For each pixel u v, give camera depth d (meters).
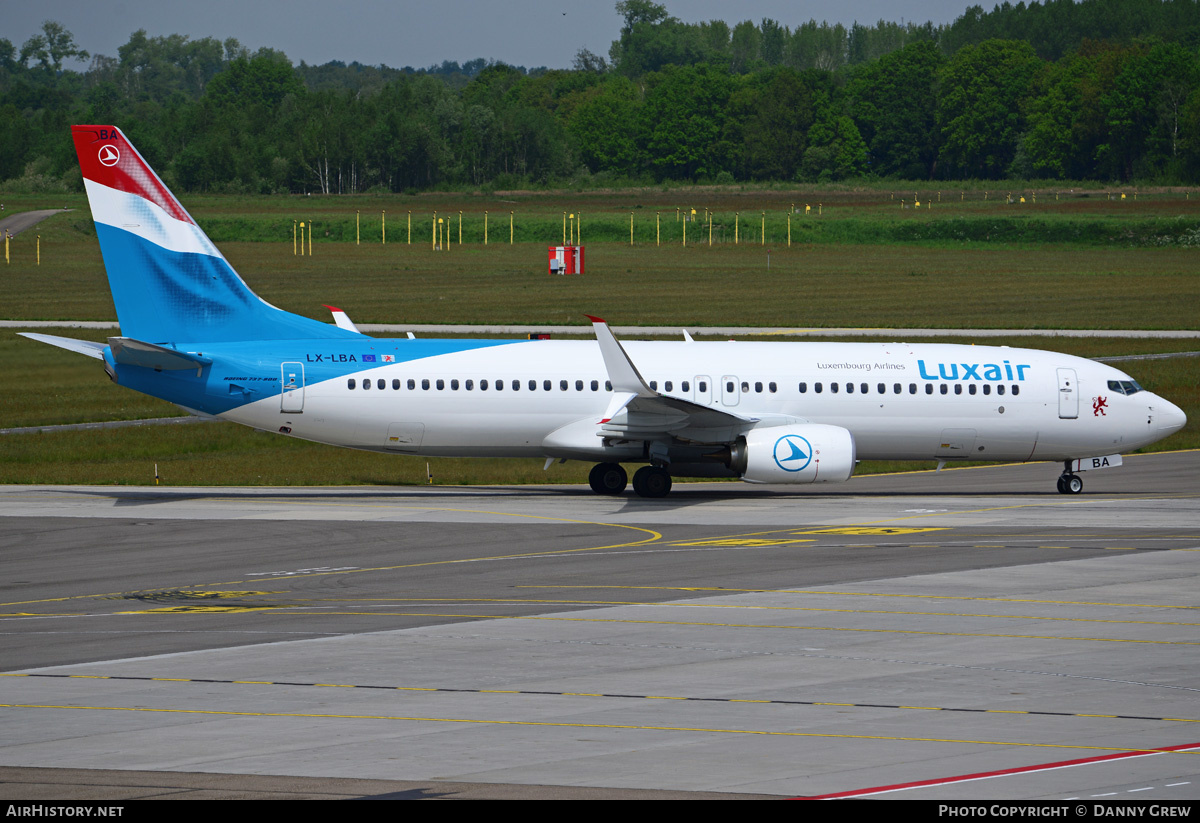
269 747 60.12
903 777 55.59
